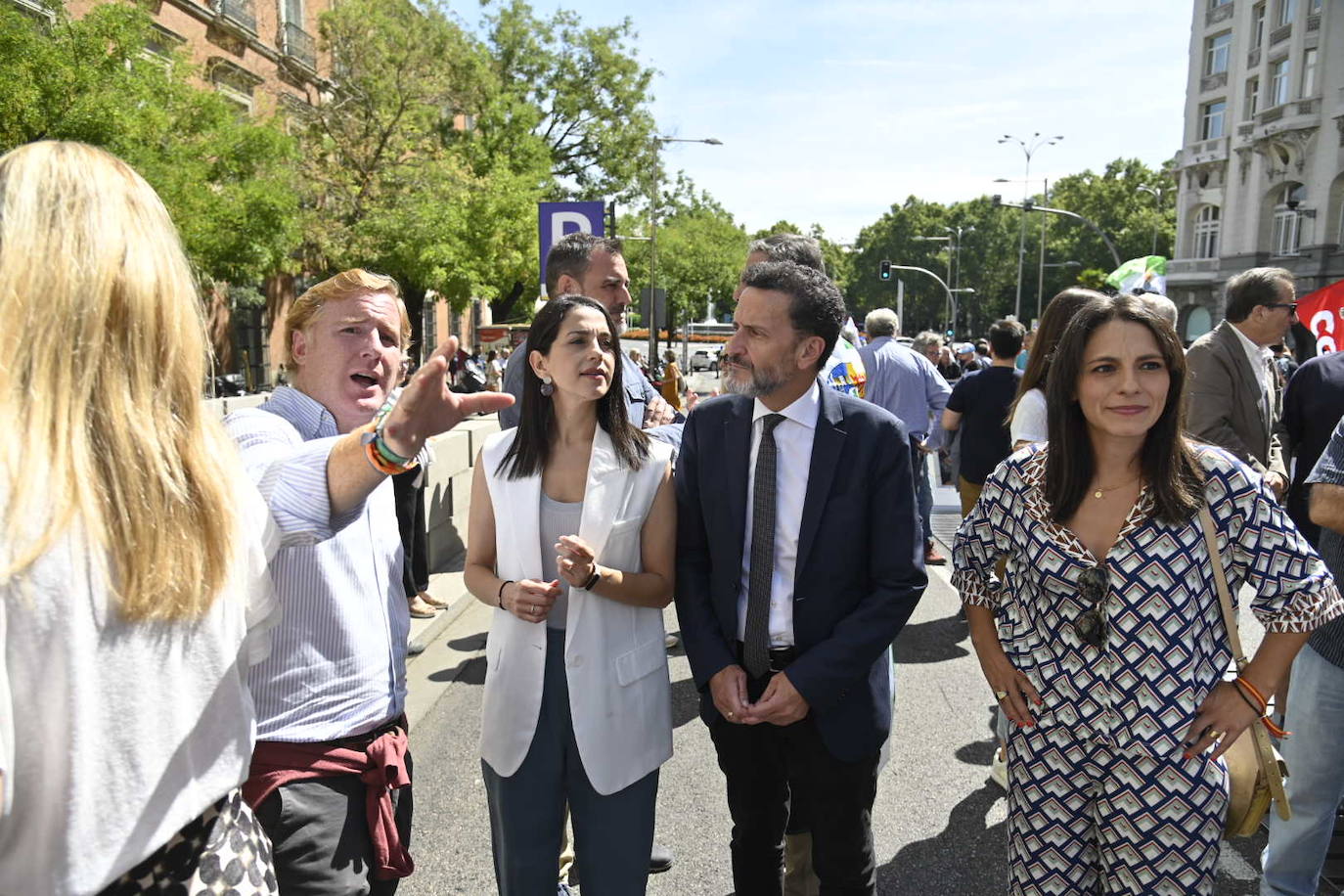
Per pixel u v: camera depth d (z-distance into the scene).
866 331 6.40
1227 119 40.00
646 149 32.06
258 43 23.22
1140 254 70.38
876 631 2.19
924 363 6.32
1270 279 3.92
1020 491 2.07
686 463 2.46
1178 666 1.87
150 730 1.06
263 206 13.94
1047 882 2.03
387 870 1.89
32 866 0.99
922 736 4.13
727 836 3.28
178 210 12.15
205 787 1.14
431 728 4.22
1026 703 2.07
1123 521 1.94
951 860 3.12
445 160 21.31
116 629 1.03
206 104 13.07
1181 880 1.89
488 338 34.66
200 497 1.11
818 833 2.37
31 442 0.97
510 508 2.26
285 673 1.78
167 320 1.10
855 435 2.28
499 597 2.21
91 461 1.01
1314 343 7.02
